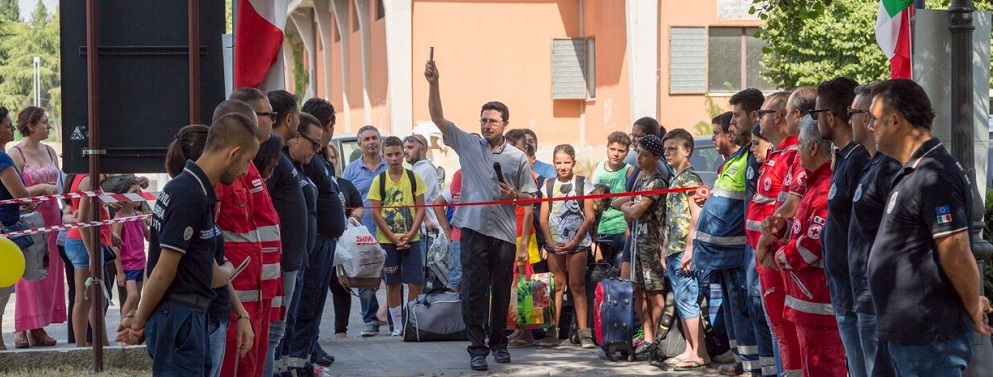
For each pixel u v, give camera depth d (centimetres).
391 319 1205
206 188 537
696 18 2341
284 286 714
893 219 505
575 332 1096
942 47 702
